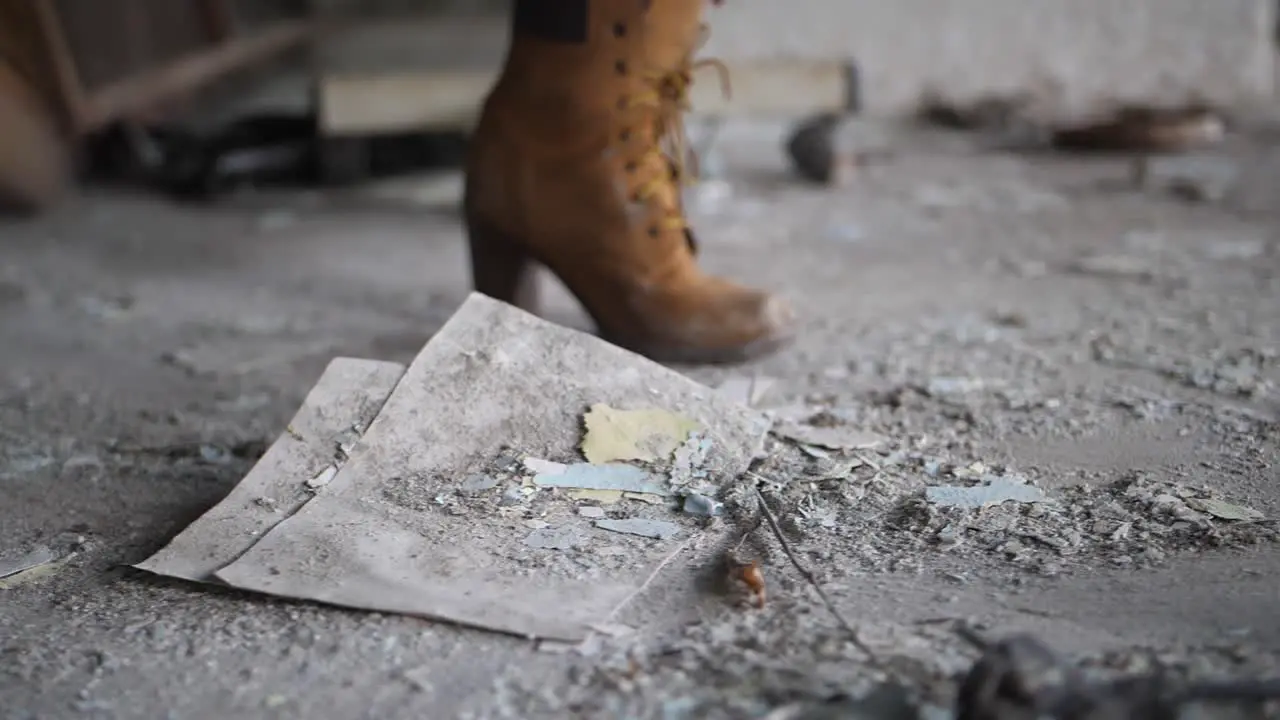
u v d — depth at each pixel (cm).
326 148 207
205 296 150
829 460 96
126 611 82
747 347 117
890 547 86
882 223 177
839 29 272
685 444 96
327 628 79
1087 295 138
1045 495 91
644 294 116
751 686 73
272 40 323
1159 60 271
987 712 66
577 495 91
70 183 214
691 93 199
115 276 160
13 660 78
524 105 115
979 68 274
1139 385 110
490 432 96
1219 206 176
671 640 77
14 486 99
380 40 345
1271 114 257
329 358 126
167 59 269
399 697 74
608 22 111
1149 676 71
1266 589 79
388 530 87
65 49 207
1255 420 102
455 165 220
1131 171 202
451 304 144
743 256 162
